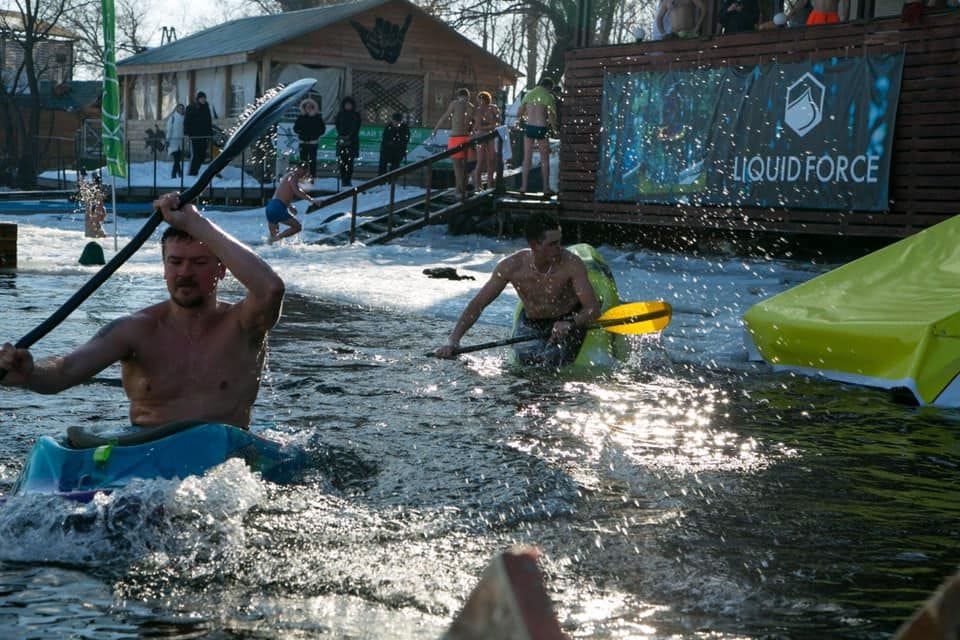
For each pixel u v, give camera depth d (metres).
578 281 7.27
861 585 3.09
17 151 43.47
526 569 0.98
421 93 29.16
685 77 16.02
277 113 4.36
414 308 10.00
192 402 4.12
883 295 7.21
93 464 3.75
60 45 49.56
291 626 2.71
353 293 11.04
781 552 3.38
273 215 17.98
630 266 14.48
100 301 9.70
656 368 7.15
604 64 17.17
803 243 15.54
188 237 4.05
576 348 7.24
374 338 8.10
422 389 6.18
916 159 13.57
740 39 15.33
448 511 3.74
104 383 6.00
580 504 3.90
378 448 4.65
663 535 3.54
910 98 13.59
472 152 20.75
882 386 6.48
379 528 3.52
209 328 4.16
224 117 28.92
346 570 3.12
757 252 16.02
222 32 32.91
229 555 3.21
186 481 3.67
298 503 3.72
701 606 2.90
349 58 28.11
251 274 4.01
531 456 4.61
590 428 5.25
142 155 32.72
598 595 2.97
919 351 6.27
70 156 44.91
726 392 6.38
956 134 13.14
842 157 14.23
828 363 6.91
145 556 3.18
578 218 17.67
